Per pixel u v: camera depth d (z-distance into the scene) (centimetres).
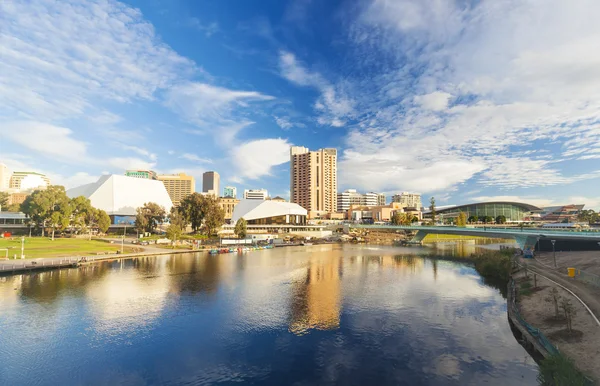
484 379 2977
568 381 2445
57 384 3003
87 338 3975
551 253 10106
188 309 5075
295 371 3203
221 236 17775
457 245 16950
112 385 2981
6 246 10738
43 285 6494
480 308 5084
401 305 5284
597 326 3600
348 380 3030
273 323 4491
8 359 3450
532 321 4056
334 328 4300
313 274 7988
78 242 12756
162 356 3528
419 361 3356
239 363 3381
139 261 9900
